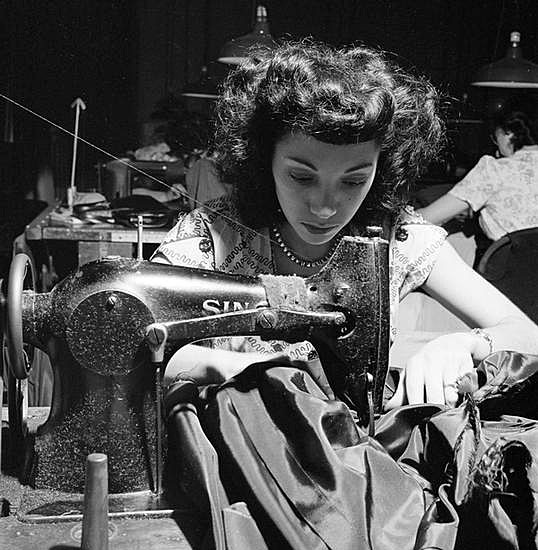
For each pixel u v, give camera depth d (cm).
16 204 374
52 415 129
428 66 795
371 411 135
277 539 109
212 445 123
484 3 780
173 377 150
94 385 124
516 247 321
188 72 780
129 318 123
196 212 172
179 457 124
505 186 412
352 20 798
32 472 128
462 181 422
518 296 323
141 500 125
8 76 359
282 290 132
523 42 772
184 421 126
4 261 224
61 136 389
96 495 100
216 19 782
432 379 149
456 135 669
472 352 159
